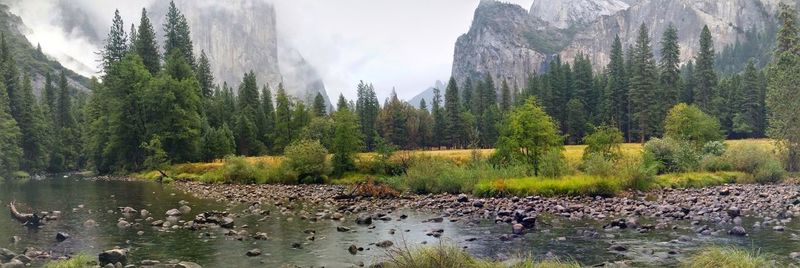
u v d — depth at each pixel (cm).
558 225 2319
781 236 1928
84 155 10738
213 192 4250
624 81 11831
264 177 5462
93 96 9162
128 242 1912
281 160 5672
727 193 3550
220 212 2723
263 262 1589
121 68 7781
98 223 2392
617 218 2509
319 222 2473
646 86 10319
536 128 4150
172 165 7188
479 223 2445
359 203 3362
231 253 1722
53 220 2500
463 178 3950
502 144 4494
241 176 5619
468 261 1293
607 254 1670
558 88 12644
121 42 9562
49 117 11012
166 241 1938
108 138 7881
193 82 8812
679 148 5000
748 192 3650
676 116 7238
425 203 3294
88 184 5562
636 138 11494
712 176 4516
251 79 11650
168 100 7512
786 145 5491
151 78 7806
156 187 4947
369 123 13438
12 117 8750
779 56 6438
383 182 4419
